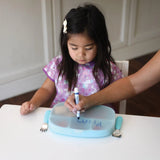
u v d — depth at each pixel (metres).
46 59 2.35
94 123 0.91
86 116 0.94
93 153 0.81
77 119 0.93
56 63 1.26
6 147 0.83
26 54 2.22
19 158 0.79
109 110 0.98
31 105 1.01
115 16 2.58
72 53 1.04
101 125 0.90
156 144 0.85
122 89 1.03
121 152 0.82
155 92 2.36
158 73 0.99
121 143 0.86
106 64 1.17
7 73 2.21
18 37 2.11
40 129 0.91
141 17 2.76
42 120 0.96
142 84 1.02
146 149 0.83
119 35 2.73
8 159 0.79
